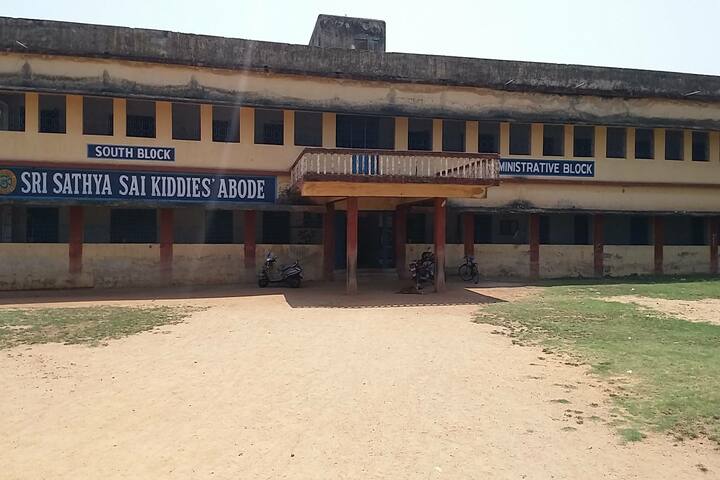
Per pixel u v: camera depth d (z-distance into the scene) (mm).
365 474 4809
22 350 8961
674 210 21906
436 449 5301
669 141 22203
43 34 16203
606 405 6418
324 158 14977
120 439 5535
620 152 21609
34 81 16078
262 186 18047
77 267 16938
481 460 5074
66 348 9117
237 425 5871
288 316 12242
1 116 16688
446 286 17844
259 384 7219
